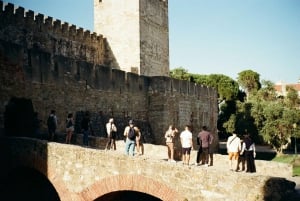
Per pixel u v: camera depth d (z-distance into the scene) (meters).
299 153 62.47
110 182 16.83
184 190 14.64
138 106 41.38
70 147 18.44
